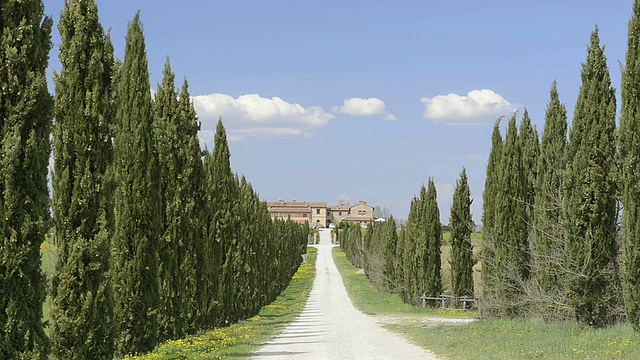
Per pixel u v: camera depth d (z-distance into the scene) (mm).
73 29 12773
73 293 12039
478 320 23766
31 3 8867
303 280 70188
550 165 20266
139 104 16438
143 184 16203
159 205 16719
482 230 24828
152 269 16188
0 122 8516
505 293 22375
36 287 8773
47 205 8906
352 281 66562
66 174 12148
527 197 23672
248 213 32812
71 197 12188
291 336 22234
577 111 16750
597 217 16406
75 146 12305
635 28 14562
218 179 26953
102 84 12758
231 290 26609
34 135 8734
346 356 16250
